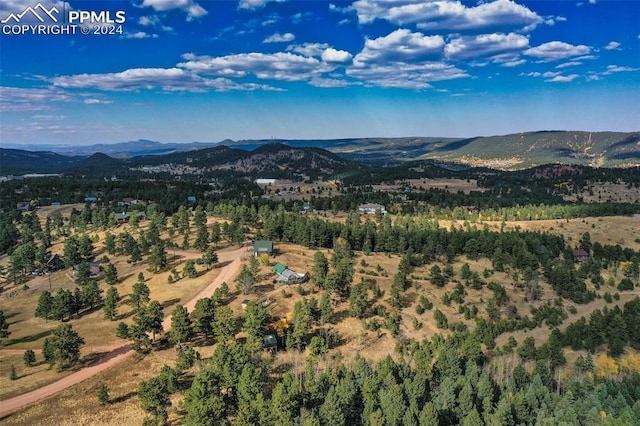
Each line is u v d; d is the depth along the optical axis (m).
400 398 79.38
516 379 99.94
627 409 84.00
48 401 85.81
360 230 194.25
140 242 192.00
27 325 129.00
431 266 175.38
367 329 122.12
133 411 83.19
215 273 154.12
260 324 104.62
